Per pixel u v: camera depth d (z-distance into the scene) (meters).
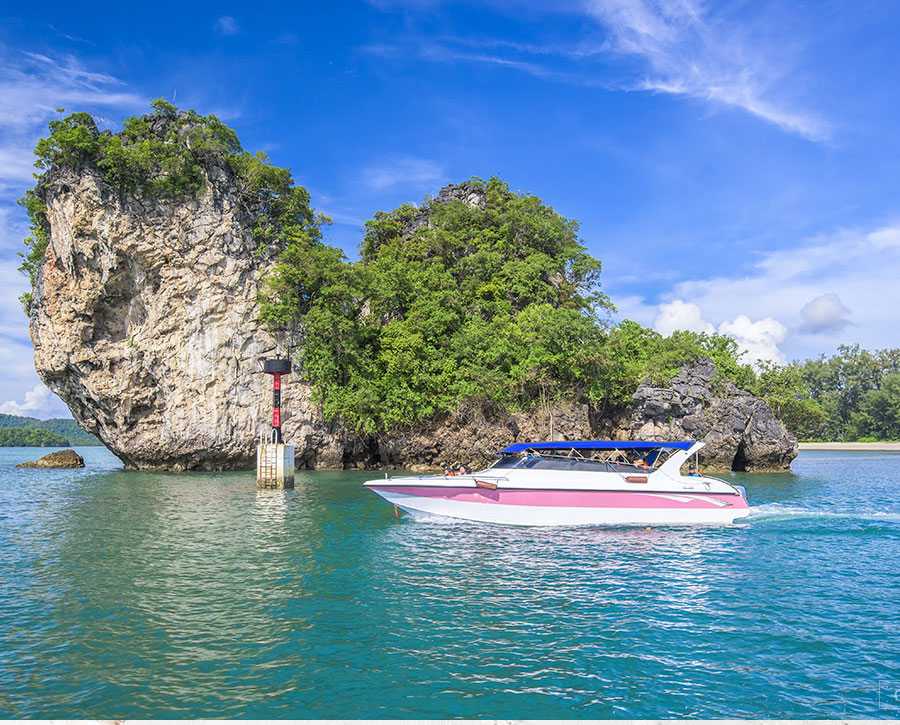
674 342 61.44
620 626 11.62
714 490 23.17
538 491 21.92
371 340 56.16
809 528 22.02
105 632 11.20
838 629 11.52
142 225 49.94
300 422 53.72
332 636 11.04
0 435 166.75
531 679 9.29
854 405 130.50
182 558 17.06
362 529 21.53
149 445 51.31
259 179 54.66
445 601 13.14
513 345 52.16
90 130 49.62
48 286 51.12
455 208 67.88
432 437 51.78
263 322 53.84
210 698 8.61
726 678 9.36
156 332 50.72
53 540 19.67
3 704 8.39
